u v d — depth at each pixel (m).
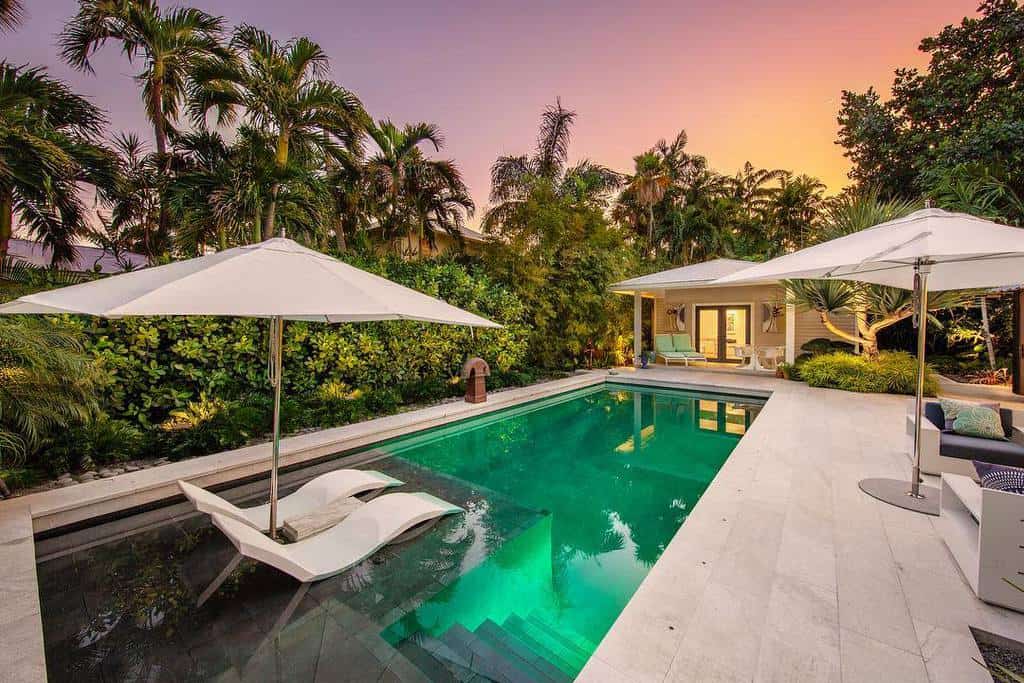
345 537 3.45
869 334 10.19
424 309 2.78
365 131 10.42
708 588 2.61
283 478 5.12
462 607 2.84
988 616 2.36
